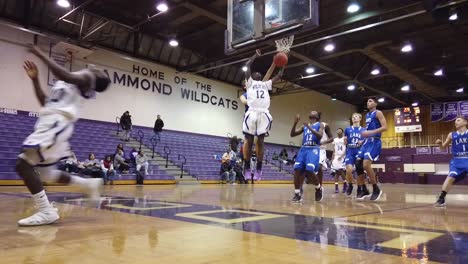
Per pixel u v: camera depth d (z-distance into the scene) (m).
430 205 6.03
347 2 13.66
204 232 2.93
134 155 14.48
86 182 3.56
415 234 2.96
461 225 3.53
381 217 4.12
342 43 17.17
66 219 3.53
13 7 14.24
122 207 4.73
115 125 16.91
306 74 22.20
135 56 17.52
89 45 15.78
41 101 3.33
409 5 11.72
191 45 18.88
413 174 26.59
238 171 16.89
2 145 12.34
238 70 22.55
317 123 6.46
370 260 2.07
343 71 20.73
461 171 5.93
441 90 24.48
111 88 16.94
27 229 2.93
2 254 2.08
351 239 2.71
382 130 6.44
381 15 12.43
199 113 20.64
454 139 6.10
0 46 13.96
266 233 2.93
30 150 3.01
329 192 10.63
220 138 21.61
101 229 2.98
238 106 22.97
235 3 6.52
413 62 19.53
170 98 19.31
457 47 17.52
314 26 5.46
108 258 2.02
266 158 22.59
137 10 14.99
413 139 28.45
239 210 4.64
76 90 3.22
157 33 17.42
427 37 16.42
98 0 13.98
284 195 8.12
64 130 3.07
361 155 7.00
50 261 1.93
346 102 30.94
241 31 6.35
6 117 13.62
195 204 5.39
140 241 2.51
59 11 14.99
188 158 17.73
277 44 6.00
